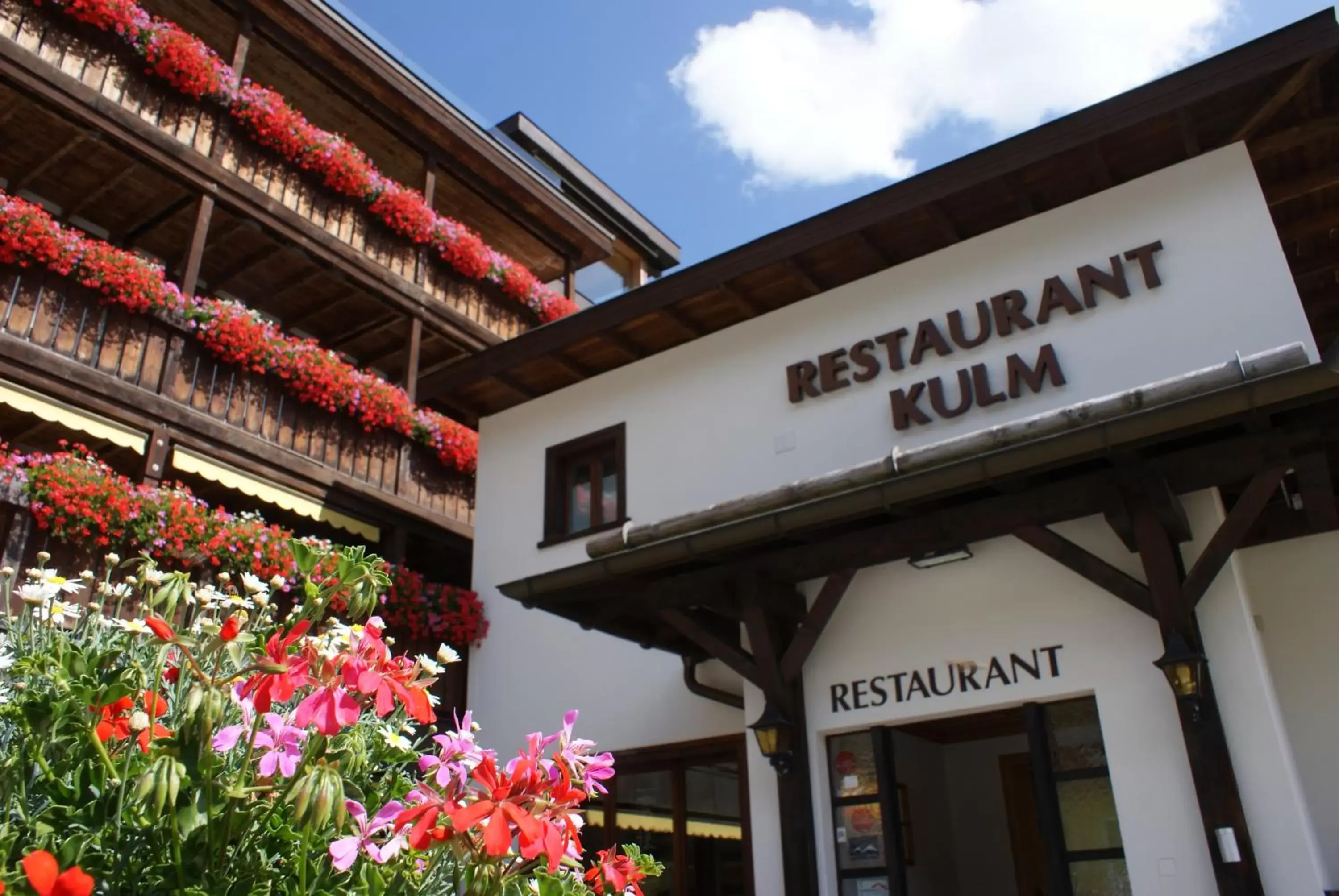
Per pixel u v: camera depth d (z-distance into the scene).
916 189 8.11
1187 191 7.59
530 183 14.34
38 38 9.33
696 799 8.02
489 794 2.25
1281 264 7.05
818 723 6.69
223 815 2.17
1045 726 6.08
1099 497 5.53
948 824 8.97
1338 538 6.95
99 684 2.30
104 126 9.54
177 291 9.02
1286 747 5.51
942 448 5.67
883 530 6.05
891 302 8.64
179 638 2.25
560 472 10.36
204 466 9.09
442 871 2.70
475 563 10.40
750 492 8.77
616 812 8.43
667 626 7.59
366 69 12.34
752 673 6.56
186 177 10.11
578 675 9.10
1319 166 7.82
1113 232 7.77
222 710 2.22
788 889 6.29
